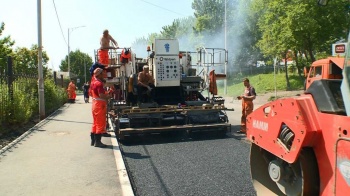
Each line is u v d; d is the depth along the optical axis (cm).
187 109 985
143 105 1008
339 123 287
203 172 617
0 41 2028
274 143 372
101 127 800
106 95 805
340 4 1742
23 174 573
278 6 1970
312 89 334
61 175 567
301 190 359
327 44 1986
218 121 994
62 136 949
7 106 1046
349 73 287
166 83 1048
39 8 1428
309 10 1795
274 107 373
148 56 1134
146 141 936
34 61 3484
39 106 1405
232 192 510
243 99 1013
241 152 769
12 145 816
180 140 940
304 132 318
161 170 636
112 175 567
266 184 445
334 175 291
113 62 1161
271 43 2502
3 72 1084
